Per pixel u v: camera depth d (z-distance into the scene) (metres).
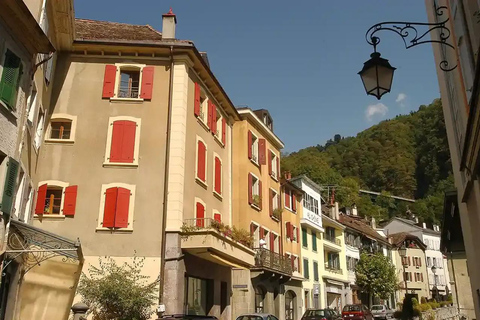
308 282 37.50
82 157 18.75
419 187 96.44
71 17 17.89
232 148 27.70
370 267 50.72
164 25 21.38
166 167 18.77
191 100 20.69
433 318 29.19
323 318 27.02
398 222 80.38
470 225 10.69
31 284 15.12
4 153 11.81
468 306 17.95
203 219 19.48
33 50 13.23
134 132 19.22
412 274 68.81
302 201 38.38
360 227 56.50
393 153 100.31
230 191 25.38
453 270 18.47
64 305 16.11
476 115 7.18
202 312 20.22
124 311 15.33
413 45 6.91
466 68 8.45
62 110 19.28
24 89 12.87
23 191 14.51
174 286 17.17
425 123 100.31
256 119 29.27
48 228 17.75
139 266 17.50
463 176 10.66
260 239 28.23
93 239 17.77
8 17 11.80
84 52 20.02
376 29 7.05
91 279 16.14
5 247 11.87
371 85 7.27
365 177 101.19
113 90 19.64
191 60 20.64
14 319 13.37
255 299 26.72
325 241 43.47
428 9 13.47
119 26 23.08
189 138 20.12
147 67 20.09
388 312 46.12
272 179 32.09
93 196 18.31
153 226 18.11
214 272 21.75
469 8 7.59
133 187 18.56
